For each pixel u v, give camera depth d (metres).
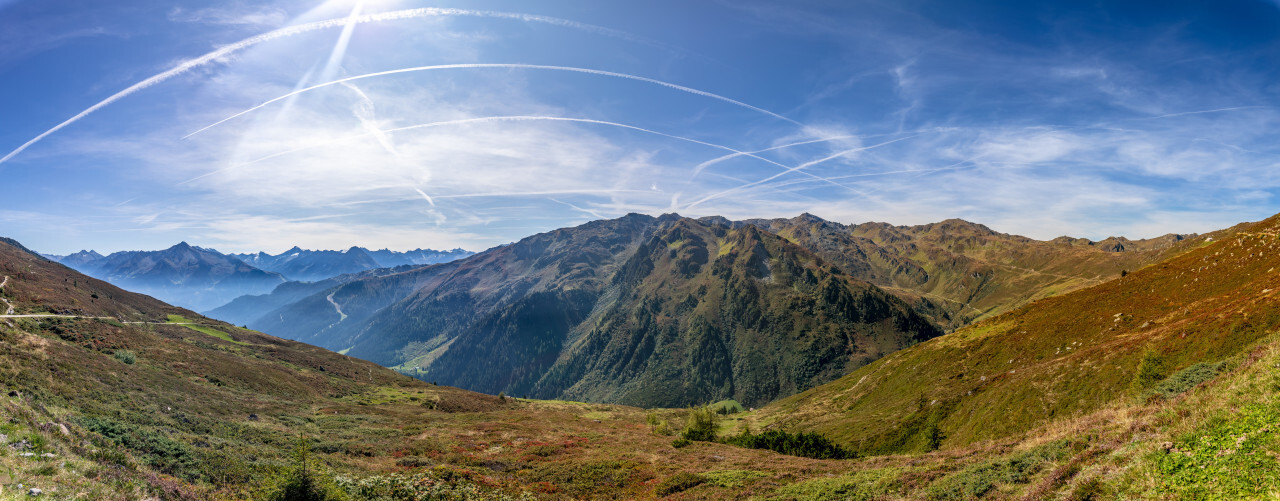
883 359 141.38
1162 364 52.72
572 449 64.12
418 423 84.50
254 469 32.84
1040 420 59.50
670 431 95.31
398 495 32.75
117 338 89.00
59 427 26.66
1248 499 13.53
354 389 124.44
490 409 130.75
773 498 33.97
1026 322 111.19
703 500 37.12
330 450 51.12
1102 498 17.25
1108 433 24.84
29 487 17.84
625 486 45.50
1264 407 17.80
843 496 30.95
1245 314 51.50
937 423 77.75
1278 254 76.62
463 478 42.00
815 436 63.19
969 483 25.56
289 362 132.88
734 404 184.62
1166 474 16.55
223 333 150.38
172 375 77.50
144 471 24.84
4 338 51.59
